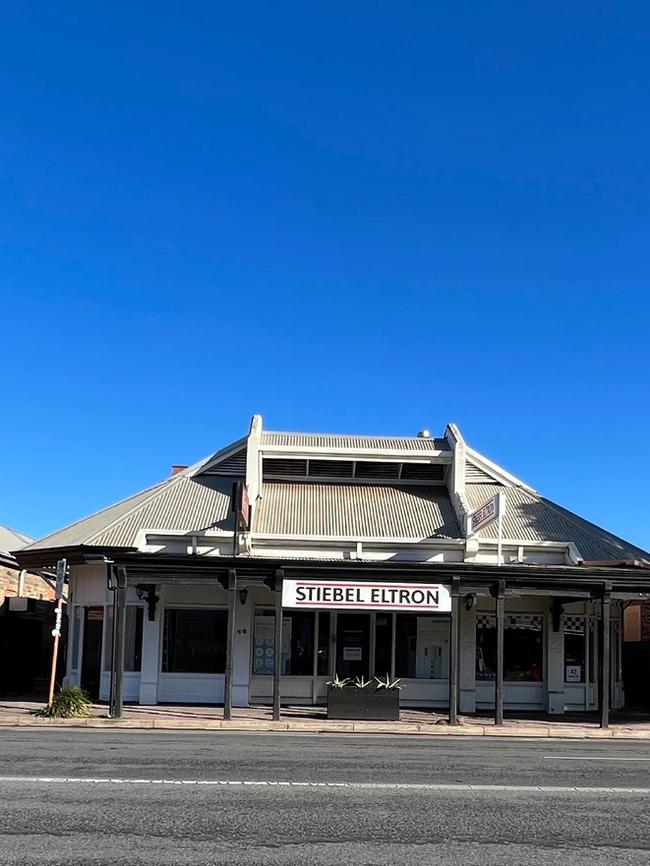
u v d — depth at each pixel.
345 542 24.53
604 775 12.22
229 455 29.28
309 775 11.52
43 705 23.47
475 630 24.84
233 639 22.19
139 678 24.20
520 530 26.28
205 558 20.81
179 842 7.65
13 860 6.96
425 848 7.67
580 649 25.66
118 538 24.91
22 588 32.66
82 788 9.99
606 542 26.30
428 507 27.30
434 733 19.55
